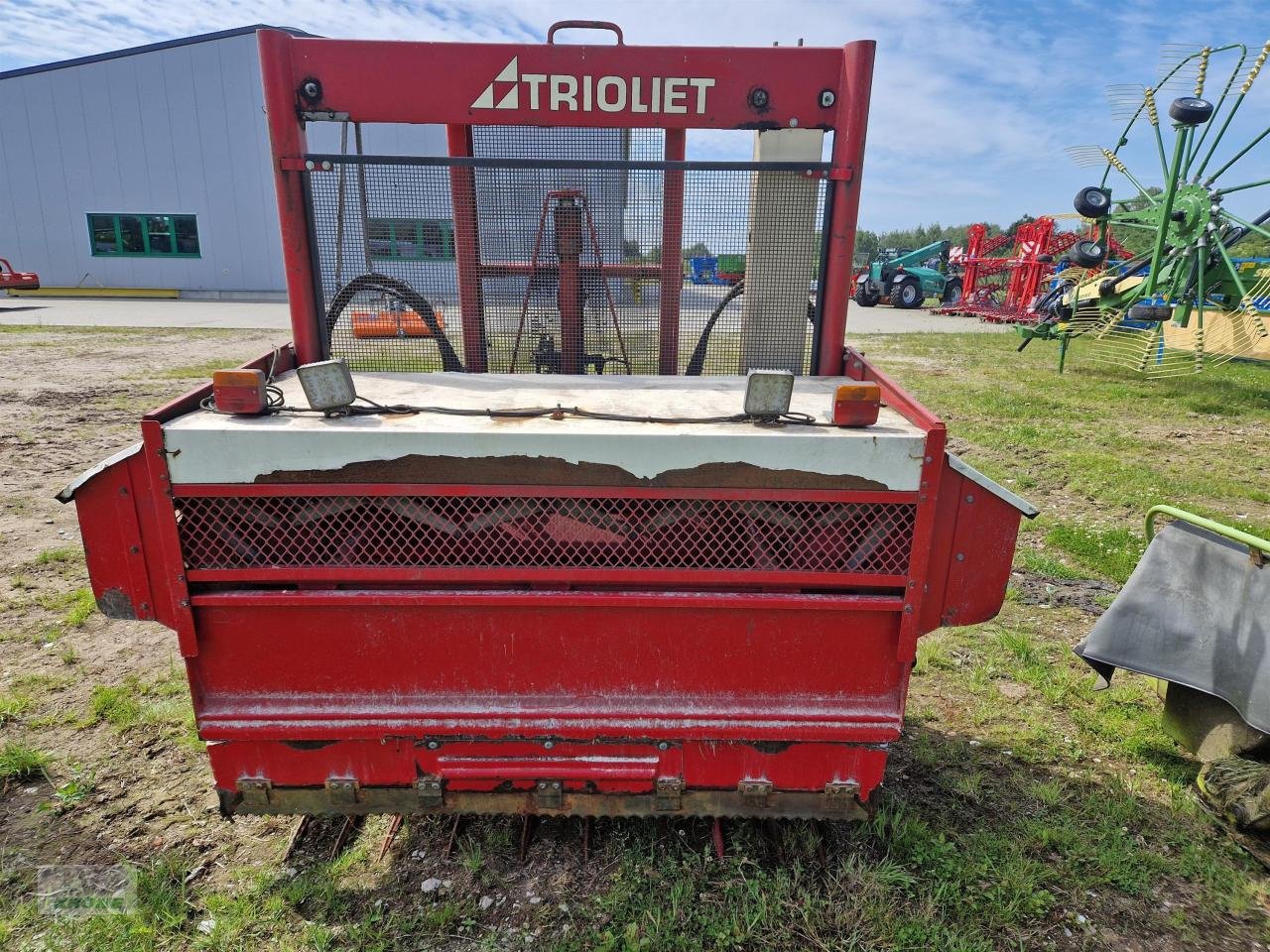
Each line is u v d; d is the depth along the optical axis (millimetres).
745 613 2186
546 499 2104
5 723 3285
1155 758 3170
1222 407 9797
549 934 2268
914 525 2092
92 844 2629
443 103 2654
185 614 2115
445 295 2947
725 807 2357
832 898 2385
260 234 23953
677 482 2045
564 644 2207
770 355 3016
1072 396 10539
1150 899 2457
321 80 2631
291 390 2512
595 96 2650
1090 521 5895
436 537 2135
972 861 2553
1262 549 2676
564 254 2920
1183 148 9836
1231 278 10422
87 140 23156
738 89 2645
